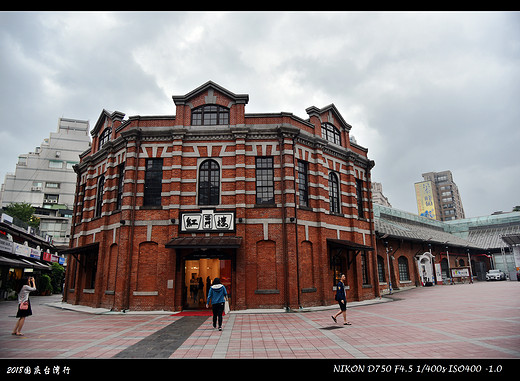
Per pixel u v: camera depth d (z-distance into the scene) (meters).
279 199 18.19
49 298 30.55
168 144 18.94
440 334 9.88
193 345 8.97
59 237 58.25
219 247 15.82
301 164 19.97
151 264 17.52
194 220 17.58
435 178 135.62
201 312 16.17
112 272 18.39
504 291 24.69
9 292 27.42
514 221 56.69
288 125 19.05
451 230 59.34
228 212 17.67
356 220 22.03
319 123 21.31
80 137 74.38
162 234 17.67
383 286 27.02
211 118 19.50
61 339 9.91
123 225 17.70
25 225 32.16
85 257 21.58
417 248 34.78
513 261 49.59
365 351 8.05
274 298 16.94
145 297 16.91
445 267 39.69
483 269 50.72
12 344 9.23
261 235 17.62
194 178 18.34
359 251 21.61
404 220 44.53
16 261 25.75
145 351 8.32
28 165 69.50
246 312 15.85
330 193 21.31
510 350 7.83
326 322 12.79
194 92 19.38
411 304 18.56
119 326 12.36
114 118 21.45
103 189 21.31
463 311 14.77
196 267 19.80
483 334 9.70
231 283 16.83
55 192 69.81
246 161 18.61
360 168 24.09
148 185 18.73
